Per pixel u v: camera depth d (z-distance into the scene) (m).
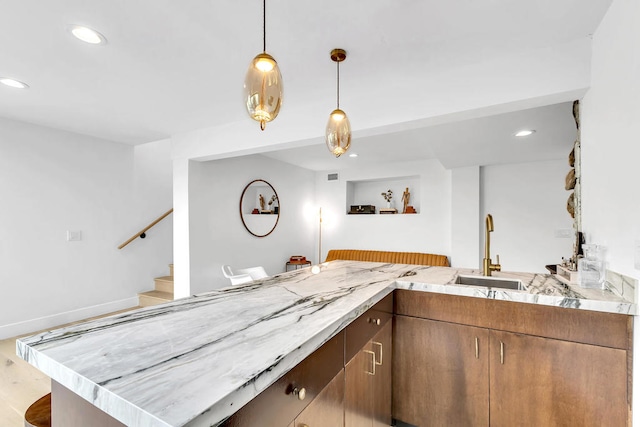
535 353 1.49
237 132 3.08
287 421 0.82
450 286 1.67
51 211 3.33
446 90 2.07
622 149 1.33
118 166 3.96
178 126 3.25
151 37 1.69
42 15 1.49
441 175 4.96
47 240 3.30
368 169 5.49
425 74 2.10
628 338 1.31
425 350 1.76
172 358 0.78
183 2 1.41
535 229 4.48
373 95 2.36
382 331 1.62
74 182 3.52
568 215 4.32
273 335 0.94
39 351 0.83
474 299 1.64
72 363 0.75
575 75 1.69
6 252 3.02
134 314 1.15
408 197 5.39
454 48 1.79
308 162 5.13
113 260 3.89
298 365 0.88
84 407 0.74
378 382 1.56
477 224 4.61
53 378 0.76
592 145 1.66
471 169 4.66
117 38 1.69
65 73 2.09
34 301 3.20
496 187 4.69
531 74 1.81
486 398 1.60
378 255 5.19
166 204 4.54
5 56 1.87
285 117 2.79
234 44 1.76
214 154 3.26
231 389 0.63
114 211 3.91
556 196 4.36
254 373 0.70
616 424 1.33
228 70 2.06
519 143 3.41
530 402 1.50
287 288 1.59
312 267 2.33
